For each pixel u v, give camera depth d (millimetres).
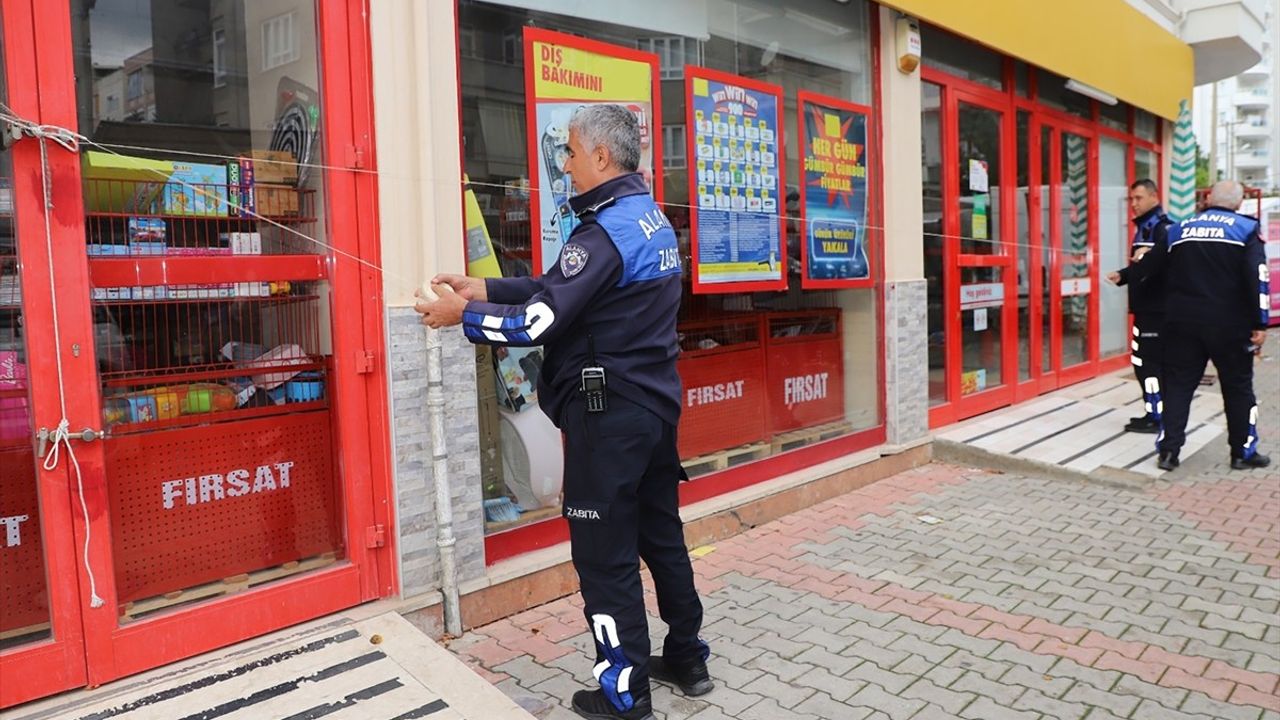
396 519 3422
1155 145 10930
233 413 3146
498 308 2662
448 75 3494
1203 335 5871
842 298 5875
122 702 2703
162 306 2988
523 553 3947
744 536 4840
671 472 3012
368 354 3352
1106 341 9969
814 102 5484
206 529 3094
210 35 3109
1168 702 3035
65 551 2730
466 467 3602
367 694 2781
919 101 6312
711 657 3395
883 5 5824
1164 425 6074
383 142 3330
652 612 3855
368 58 3312
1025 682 3178
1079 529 4922
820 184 5531
